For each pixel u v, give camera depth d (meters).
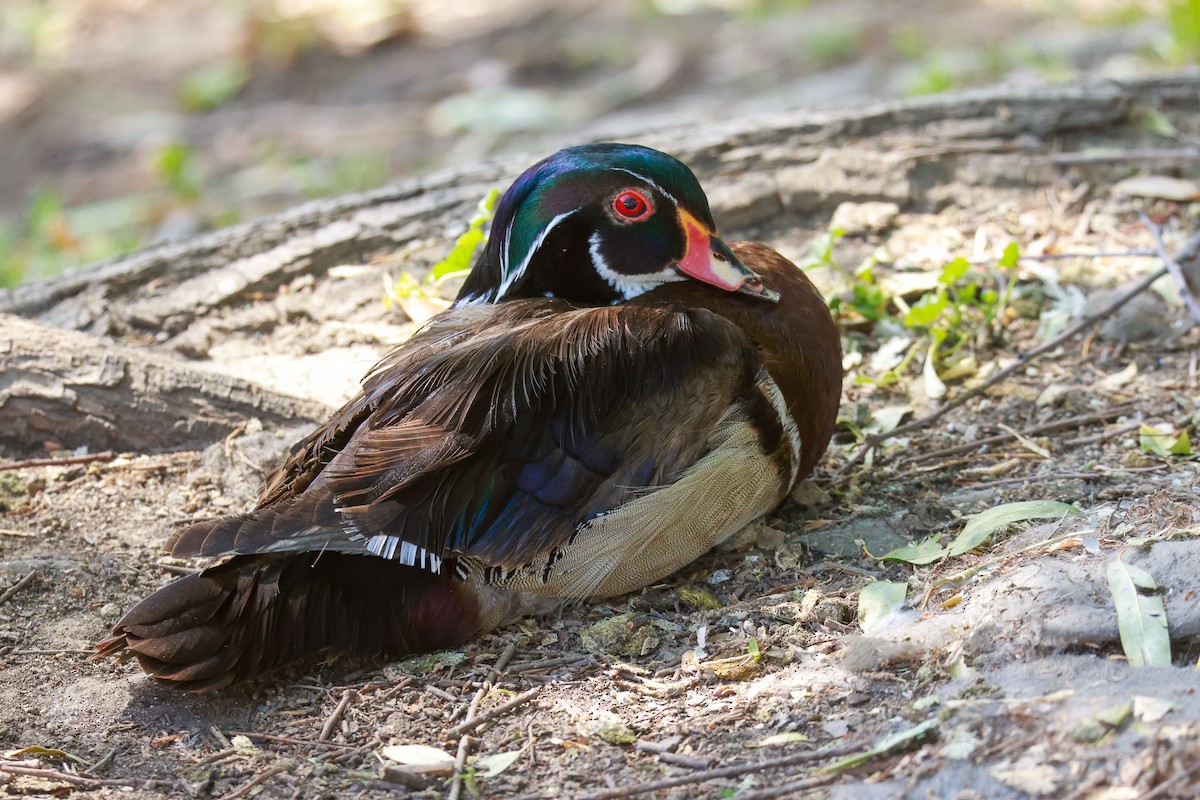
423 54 22.23
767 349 7.08
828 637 6.59
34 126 21.47
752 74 19.52
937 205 10.82
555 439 6.51
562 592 6.91
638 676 6.54
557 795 5.71
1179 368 8.91
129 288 10.52
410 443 6.41
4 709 6.60
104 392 8.87
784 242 10.58
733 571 7.36
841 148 11.20
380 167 18.48
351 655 6.68
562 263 7.23
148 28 24.59
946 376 9.11
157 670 6.26
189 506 8.32
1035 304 9.70
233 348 9.95
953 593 6.63
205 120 21.08
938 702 5.70
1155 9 19.67
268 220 11.12
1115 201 10.70
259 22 23.08
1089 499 7.43
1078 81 12.01
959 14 21.11
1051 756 5.13
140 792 6.00
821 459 8.33
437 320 7.27
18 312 10.30
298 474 6.94
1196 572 6.05
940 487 7.93
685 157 11.12
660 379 6.59
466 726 6.22
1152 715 5.18
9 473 8.58
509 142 18.62
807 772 5.59
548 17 22.77
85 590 7.55
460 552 6.46
